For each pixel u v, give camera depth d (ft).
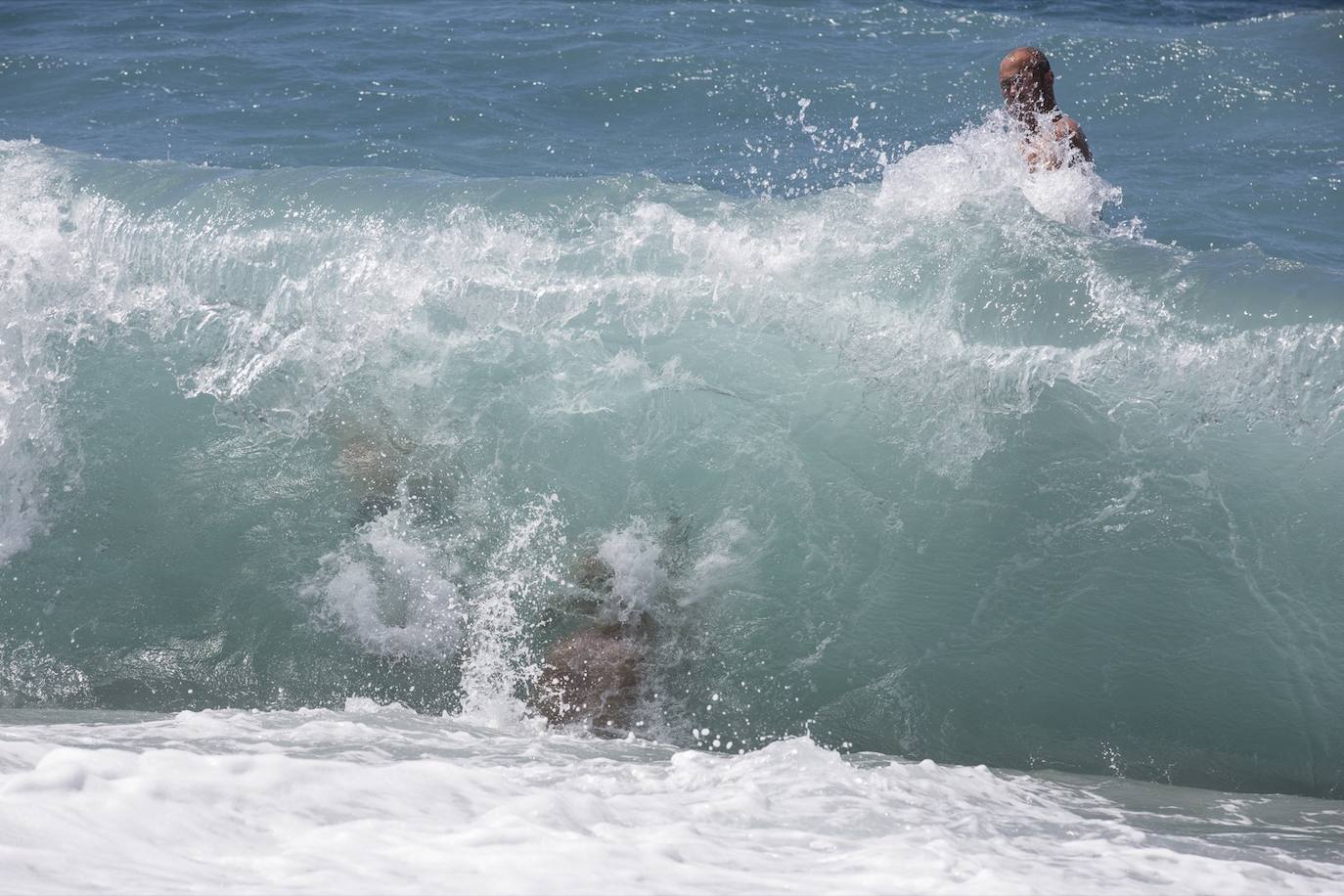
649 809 35.47
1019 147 86.58
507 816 31.27
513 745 48.49
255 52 141.38
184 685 62.03
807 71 135.44
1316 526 61.52
